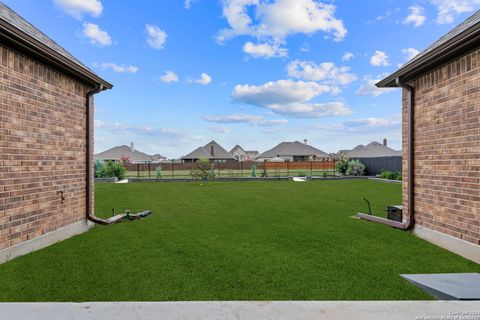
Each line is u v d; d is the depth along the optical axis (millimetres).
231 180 21828
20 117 4789
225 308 2340
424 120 5883
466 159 4730
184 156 53750
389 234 6102
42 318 2182
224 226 6871
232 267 4164
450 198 5094
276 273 3932
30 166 4992
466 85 4730
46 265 4254
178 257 4621
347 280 3693
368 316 2225
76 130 6402
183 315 2229
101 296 3240
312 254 4770
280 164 40438
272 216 8102
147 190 15078
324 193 13648
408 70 5816
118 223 7309
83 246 5273
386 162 23688
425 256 4703
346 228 6617
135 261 4430
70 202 6125
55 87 5707
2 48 4449
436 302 2473
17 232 4676
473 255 4520
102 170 22250
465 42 4379
